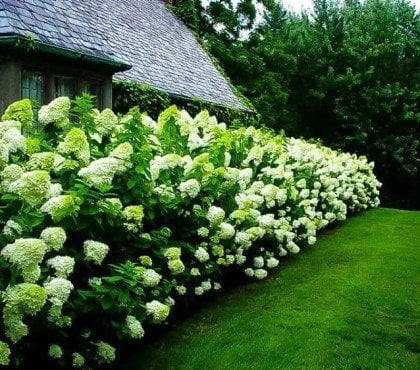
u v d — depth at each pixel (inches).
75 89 321.7
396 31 864.9
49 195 114.6
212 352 153.7
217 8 865.5
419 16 924.6
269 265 225.5
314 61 867.4
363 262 257.6
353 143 823.7
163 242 150.6
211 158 183.2
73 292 119.0
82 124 149.8
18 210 104.6
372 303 198.7
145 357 150.6
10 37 263.1
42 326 107.0
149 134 170.7
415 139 819.4
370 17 902.4
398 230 350.9
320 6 924.0
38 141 130.0
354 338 165.5
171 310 176.7
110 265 121.3
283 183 238.7
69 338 122.0
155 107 412.8
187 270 166.9
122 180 142.9
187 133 201.8
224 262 179.6
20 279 100.0
